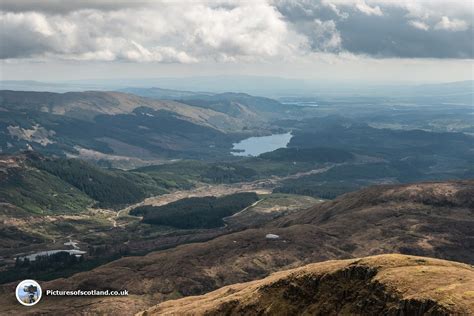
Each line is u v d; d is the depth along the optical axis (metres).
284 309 136.38
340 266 137.12
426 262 128.38
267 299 143.25
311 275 138.38
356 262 133.75
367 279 126.44
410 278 115.81
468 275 112.25
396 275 119.00
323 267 140.38
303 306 134.12
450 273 114.50
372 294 118.94
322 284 134.25
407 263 127.81
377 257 132.75
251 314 142.38
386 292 115.31
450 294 102.38
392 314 108.62
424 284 111.69
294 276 143.12
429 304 102.62
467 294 100.31
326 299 130.38
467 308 95.81
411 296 107.94
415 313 104.38
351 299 125.06
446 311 97.56
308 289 136.62
